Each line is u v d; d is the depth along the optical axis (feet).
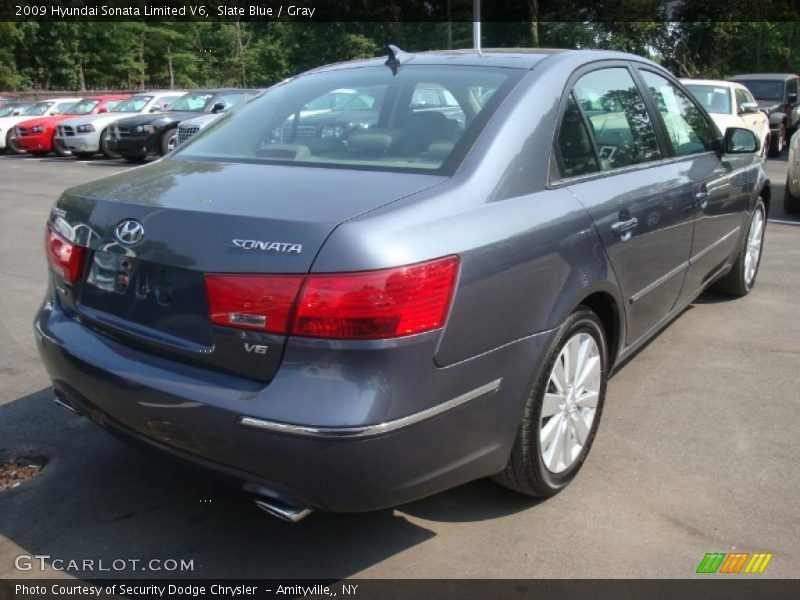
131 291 8.68
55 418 12.66
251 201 8.27
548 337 9.12
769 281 20.47
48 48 133.08
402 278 7.39
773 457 11.23
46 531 9.62
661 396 13.32
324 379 7.36
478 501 10.19
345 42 111.04
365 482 7.55
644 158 12.34
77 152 58.08
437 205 8.14
